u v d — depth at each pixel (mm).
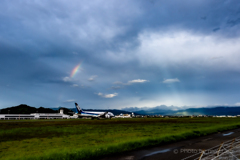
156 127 46000
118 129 40969
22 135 30875
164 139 20688
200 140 21859
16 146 19641
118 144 17375
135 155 13695
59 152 14883
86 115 140750
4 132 36531
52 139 25125
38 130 41094
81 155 13570
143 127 46844
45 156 13602
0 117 187625
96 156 13617
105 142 21266
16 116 197125
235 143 19297
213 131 31422
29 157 13547
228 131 34250
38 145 20094
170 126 49688
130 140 20203
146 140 19516
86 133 32969
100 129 41750
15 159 13172
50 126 55844
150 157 12984
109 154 14289
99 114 139375
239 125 48531
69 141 22781
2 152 16422
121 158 12836
